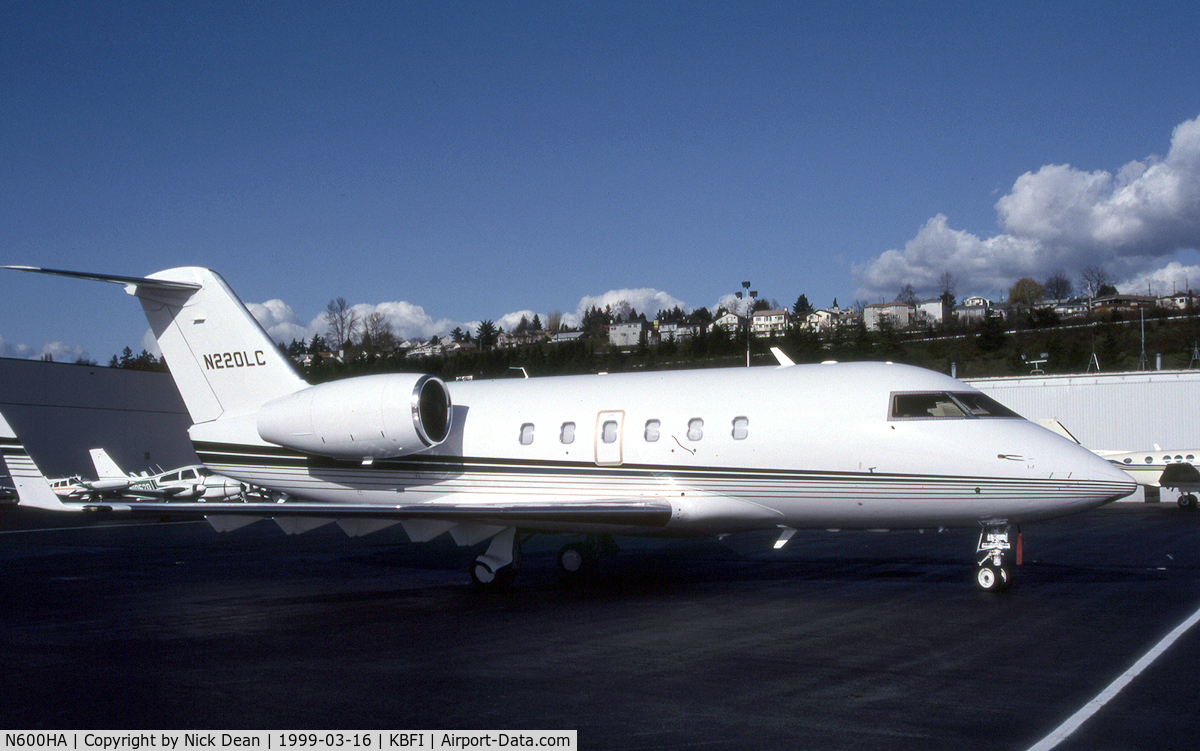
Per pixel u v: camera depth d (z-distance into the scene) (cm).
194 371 1603
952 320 12138
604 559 1714
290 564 1767
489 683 772
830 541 2067
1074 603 1146
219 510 1148
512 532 1341
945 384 1273
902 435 1233
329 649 929
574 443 1398
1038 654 856
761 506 1300
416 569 1664
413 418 1369
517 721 658
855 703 693
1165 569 1497
